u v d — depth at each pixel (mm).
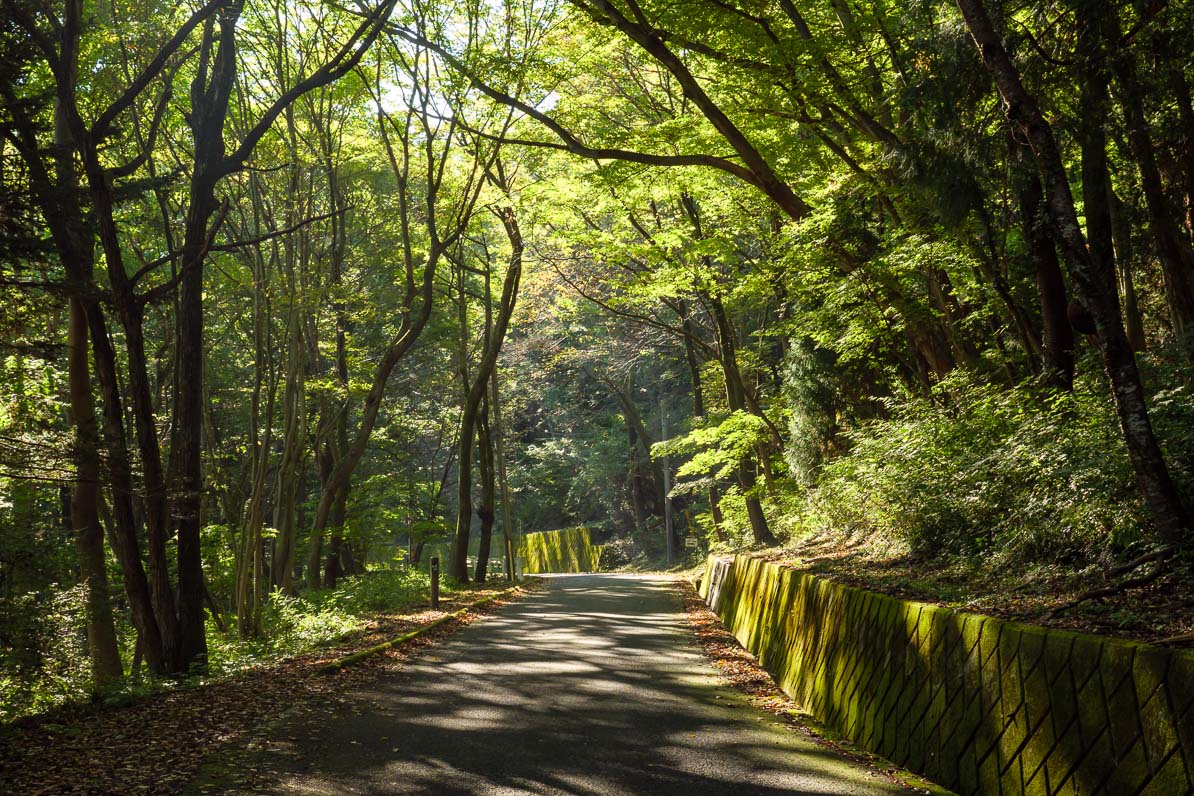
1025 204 8797
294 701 8539
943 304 12031
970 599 6203
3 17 10039
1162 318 12547
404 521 33750
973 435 9445
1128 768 3748
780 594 11062
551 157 21531
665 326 26266
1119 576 5676
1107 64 8133
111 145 12336
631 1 11828
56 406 13023
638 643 13086
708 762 6207
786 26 12453
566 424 54219
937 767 5383
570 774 5922
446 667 10648
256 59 17422
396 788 5617
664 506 50156
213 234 12031
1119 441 6770
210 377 27781
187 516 11352
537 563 53719
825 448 18797
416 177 25406
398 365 39219
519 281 29109
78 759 6312
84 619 11117
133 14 15594
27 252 9211
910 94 9133
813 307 17062
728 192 16812
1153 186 9602
